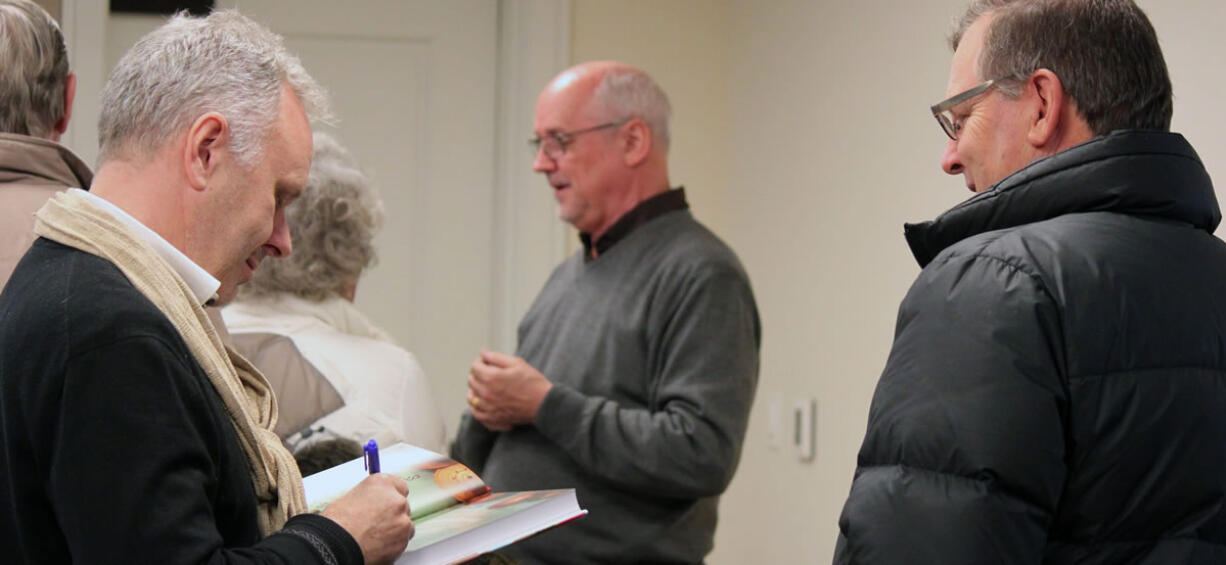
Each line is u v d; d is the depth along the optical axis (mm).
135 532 1141
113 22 3588
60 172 1748
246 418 1314
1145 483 1292
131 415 1160
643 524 2494
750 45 3807
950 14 2689
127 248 1247
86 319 1176
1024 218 1419
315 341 2041
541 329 2777
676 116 3912
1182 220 1428
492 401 2531
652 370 2543
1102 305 1302
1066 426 1295
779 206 3586
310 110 1456
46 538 1216
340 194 2117
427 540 1377
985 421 1264
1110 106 1428
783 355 3551
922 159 2801
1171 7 2119
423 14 3859
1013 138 1477
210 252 1335
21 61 1738
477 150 3898
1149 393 1297
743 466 3809
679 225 2660
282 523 1350
